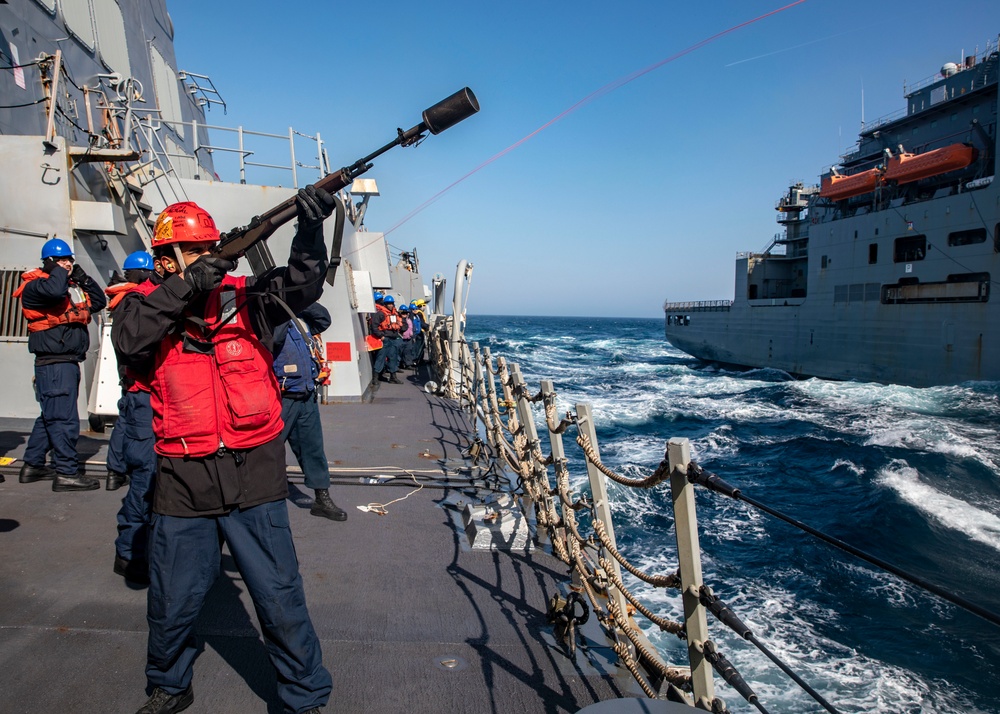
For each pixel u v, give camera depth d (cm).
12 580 362
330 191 231
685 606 223
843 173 3625
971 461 1468
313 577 390
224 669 283
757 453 1551
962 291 2628
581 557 360
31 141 688
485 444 701
